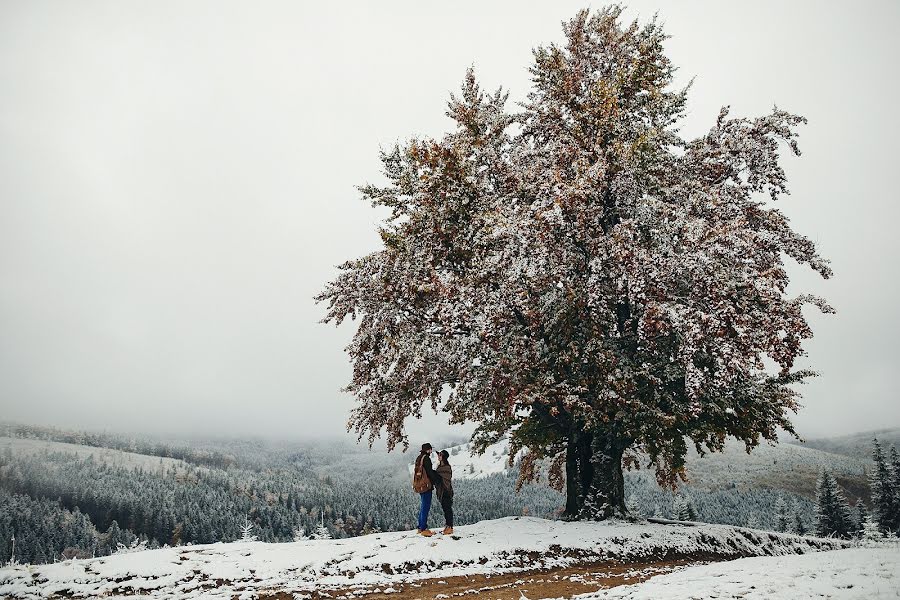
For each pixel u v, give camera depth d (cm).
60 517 16975
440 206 1691
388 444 1850
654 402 1645
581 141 1769
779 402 1700
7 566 1062
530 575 1120
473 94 1944
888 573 762
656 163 1820
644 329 1534
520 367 1581
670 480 2194
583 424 1886
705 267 1484
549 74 1986
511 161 1959
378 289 1725
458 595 945
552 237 1584
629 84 1819
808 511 16100
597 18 1977
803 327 1404
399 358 1662
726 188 1853
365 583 1028
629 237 1541
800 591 705
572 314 1606
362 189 1964
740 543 1666
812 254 1770
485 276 1599
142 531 17088
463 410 1833
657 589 826
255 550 1214
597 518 1772
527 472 2422
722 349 1390
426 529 1385
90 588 953
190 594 931
